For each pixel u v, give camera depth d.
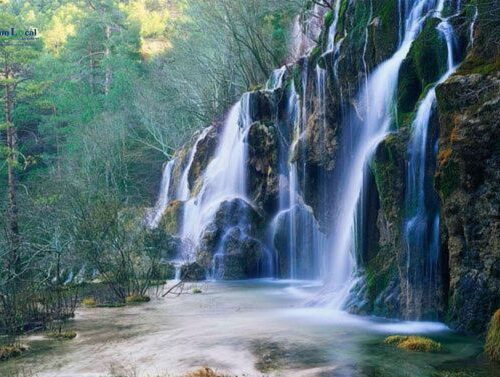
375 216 12.27
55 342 9.53
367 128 13.55
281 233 20.92
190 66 39.28
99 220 17.38
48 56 53.88
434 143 10.13
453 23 11.07
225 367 7.45
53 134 49.50
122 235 17.75
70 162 39.47
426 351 7.91
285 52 31.28
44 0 93.62
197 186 28.19
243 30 33.56
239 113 25.14
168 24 57.69
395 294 10.66
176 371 7.36
